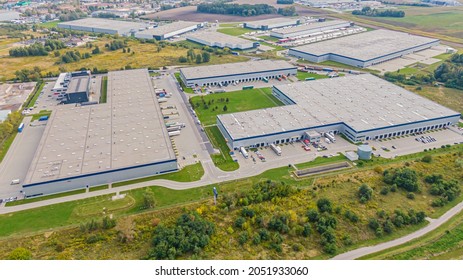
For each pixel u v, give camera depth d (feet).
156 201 316.19
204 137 428.56
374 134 418.51
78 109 465.88
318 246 262.67
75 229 281.95
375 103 484.33
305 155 391.04
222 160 381.60
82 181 332.80
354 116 446.60
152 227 280.31
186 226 270.26
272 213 291.99
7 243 267.80
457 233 275.18
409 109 463.42
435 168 358.64
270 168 366.63
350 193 322.34
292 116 448.24
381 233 273.13
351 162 376.07
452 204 309.42
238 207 303.27
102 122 428.97
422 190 327.26
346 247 262.26
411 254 254.47
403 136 430.61
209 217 289.94
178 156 388.78
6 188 336.29
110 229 279.28
